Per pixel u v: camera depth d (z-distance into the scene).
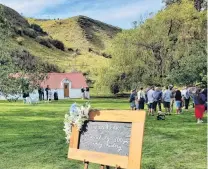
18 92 27.92
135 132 7.03
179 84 50.53
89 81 115.44
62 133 18.39
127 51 57.97
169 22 55.44
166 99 27.33
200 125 20.61
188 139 15.82
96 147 7.72
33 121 24.73
